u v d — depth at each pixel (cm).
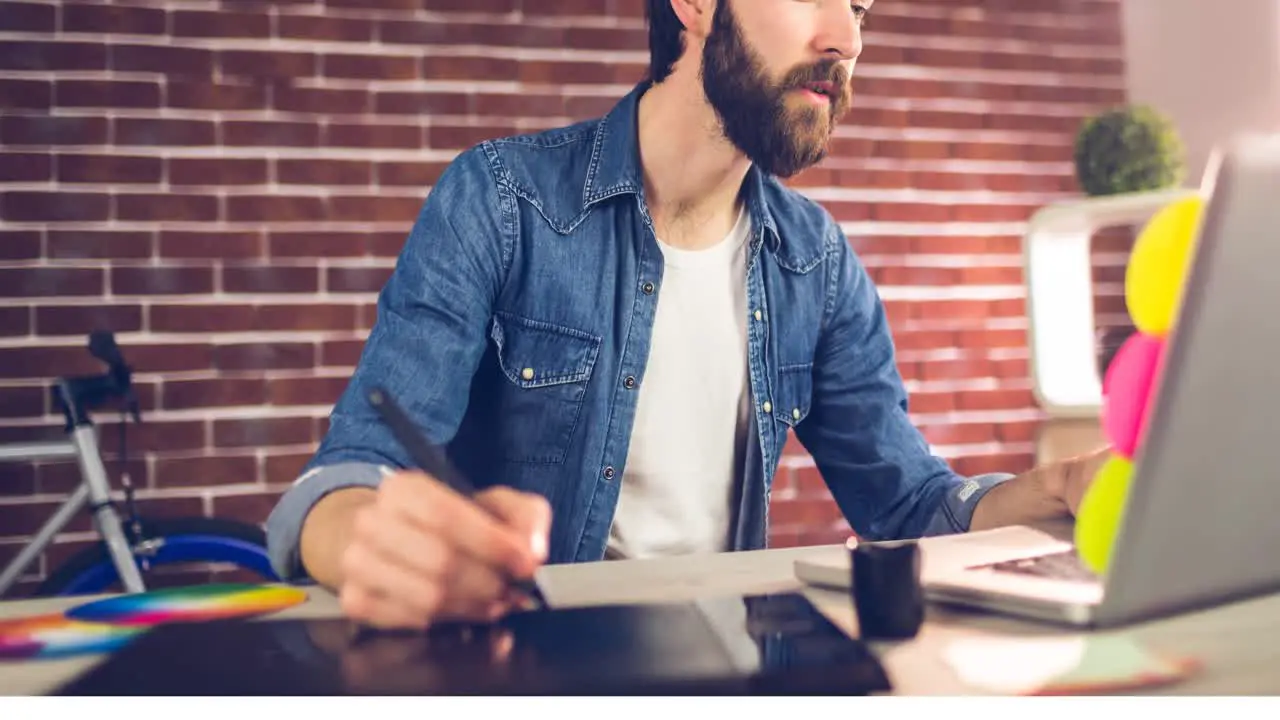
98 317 231
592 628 63
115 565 211
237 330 238
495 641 60
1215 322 52
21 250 229
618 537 128
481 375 128
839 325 143
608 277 129
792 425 137
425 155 248
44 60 229
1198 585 60
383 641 61
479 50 252
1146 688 52
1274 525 61
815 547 98
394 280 118
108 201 232
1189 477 56
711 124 124
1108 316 289
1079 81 291
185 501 235
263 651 60
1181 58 293
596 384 127
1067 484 98
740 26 118
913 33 280
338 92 244
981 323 283
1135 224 290
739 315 134
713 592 77
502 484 129
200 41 237
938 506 121
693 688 52
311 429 241
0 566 225
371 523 64
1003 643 61
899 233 278
